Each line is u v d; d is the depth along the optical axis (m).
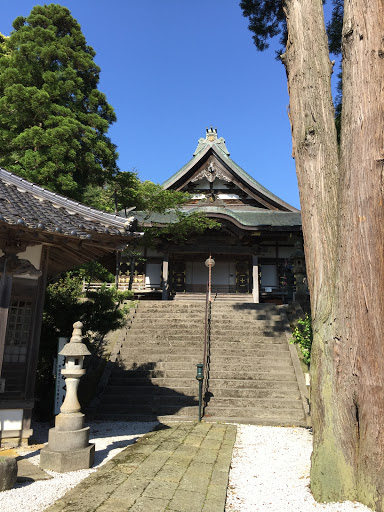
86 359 9.62
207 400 7.94
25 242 5.21
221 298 18.00
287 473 4.25
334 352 3.63
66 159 10.95
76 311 7.40
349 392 3.49
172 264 19.58
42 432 6.08
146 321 11.73
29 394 5.40
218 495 3.51
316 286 3.96
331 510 3.20
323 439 3.56
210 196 20.42
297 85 4.47
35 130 10.44
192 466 4.36
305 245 4.21
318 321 3.84
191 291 19.98
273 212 20.53
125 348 9.94
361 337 3.44
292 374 8.70
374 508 3.16
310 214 4.12
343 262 3.64
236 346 10.03
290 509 3.26
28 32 12.00
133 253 17.98
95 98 12.53
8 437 5.15
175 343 10.20
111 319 7.57
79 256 6.92
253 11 8.53
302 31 4.52
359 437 3.41
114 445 5.39
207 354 9.50
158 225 16.17
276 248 19.64
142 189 14.47
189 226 16.27
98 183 12.23
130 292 14.62
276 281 19.30
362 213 3.52
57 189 10.51
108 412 7.50
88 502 3.31
